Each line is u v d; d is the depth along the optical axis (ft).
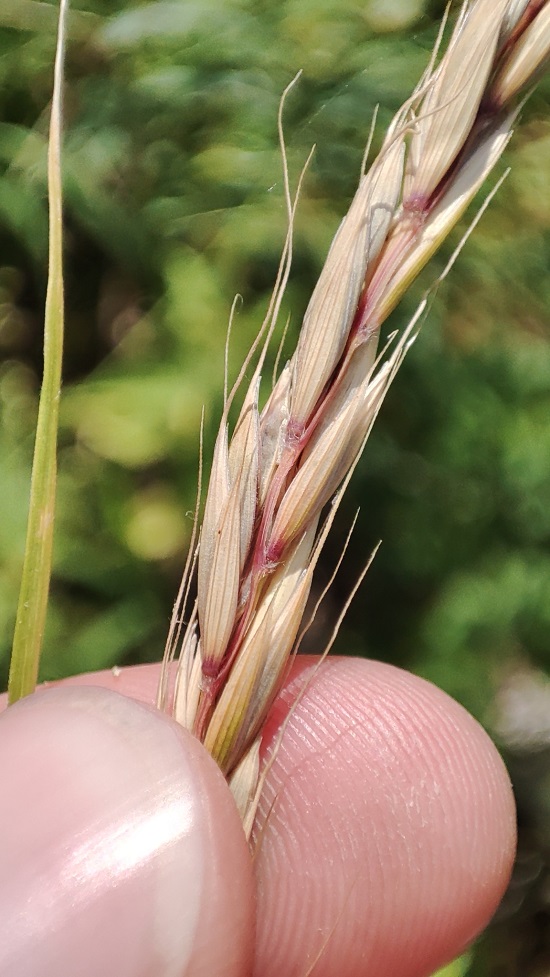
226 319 0.66
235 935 0.35
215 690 0.35
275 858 0.43
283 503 0.33
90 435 0.64
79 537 0.64
